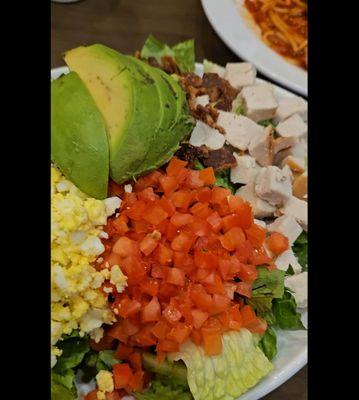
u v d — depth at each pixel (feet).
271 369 1.03
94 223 0.97
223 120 1.27
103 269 0.97
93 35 1.53
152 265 1.00
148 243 0.99
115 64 1.06
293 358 1.07
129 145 1.01
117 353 1.01
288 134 1.32
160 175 1.08
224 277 1.01
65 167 1.00
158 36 1.57
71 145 1.00
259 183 1.21
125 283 0.96
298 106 1.37
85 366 1.04
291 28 1.68
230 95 1.36
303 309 1.14
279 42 1.65
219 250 1.03
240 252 1.05
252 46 1.55
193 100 1.24
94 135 1.00
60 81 1.05
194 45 1.58
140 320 0.98
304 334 1.10
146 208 1.03
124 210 1.03
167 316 0.96
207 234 1.04
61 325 0.94
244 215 1.08
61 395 0.96
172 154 1.09
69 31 1.53
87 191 1.01
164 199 1.03
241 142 1.26
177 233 1.02
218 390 0.98
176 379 1.00
